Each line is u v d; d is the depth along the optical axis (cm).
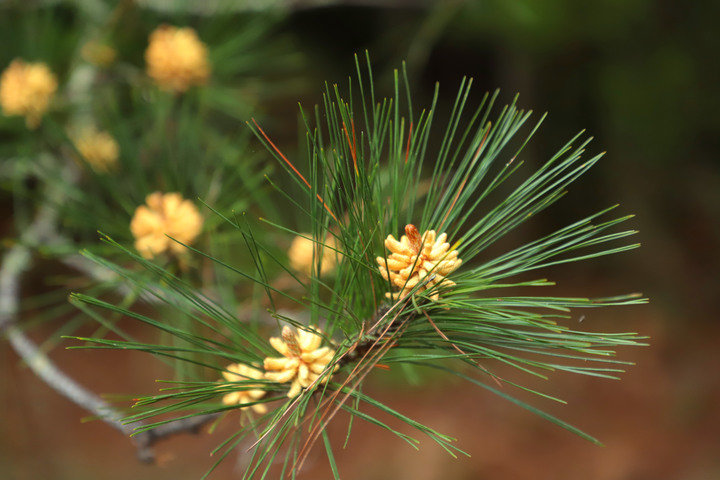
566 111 212
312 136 60
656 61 165
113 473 147
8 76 85
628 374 186
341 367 63
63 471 143
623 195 221
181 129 76
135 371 173
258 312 72
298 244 74
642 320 206
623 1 136
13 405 132
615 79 171
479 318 61
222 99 89
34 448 143
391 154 64
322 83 186
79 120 88
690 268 218
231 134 89
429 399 174
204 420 68
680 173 220
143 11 91
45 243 79
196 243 72
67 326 74
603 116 204
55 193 79
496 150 62
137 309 187
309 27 213
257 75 106
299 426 61
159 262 72
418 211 70
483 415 171
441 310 62
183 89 86
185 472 147
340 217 61
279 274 75
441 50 239
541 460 160
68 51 92
